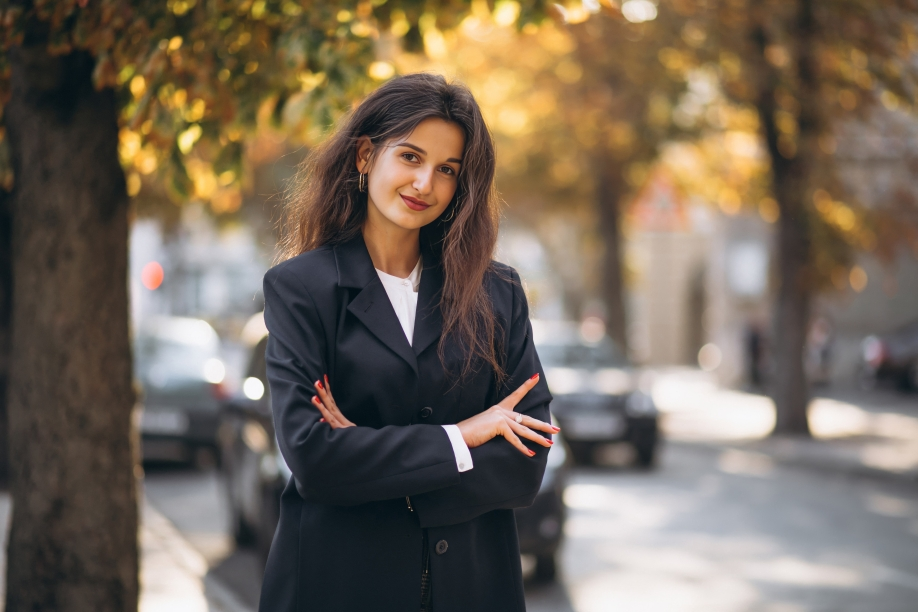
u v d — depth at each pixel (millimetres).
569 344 13156
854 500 10141
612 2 4215
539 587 6391
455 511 1964
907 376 23453
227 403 7949
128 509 3604
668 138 15320
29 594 3502
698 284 41031
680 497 10047
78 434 3488
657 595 6191
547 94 16547
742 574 6762
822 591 6305
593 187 20141
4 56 3615
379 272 2137
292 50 3895
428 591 2057
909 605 5996
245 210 20312
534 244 37344
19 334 3529
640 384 12406
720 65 13875
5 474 8656
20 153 3531
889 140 14430
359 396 2018
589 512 9117
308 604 2002
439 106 2041
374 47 4059
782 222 15125
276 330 2016
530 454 1990
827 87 13891
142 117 3678
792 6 13086
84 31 3312
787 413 15234
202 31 3695
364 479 1885
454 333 2066
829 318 26484
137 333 11742
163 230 18875
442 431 1947
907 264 26062
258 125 4340
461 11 4637
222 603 5238
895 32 13055
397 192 2051
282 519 2088
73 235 3484
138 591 3656
